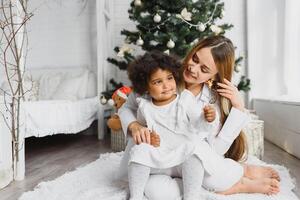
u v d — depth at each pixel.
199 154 1.03
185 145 1.05
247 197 1.12
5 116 1.49
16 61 1.60
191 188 1.04
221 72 1.22
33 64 3.27
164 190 1.08
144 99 1.18
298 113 1.96
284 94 3.00
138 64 1.11
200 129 1.09
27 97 2.61
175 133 1.11
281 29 3.01
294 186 1.33
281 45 3.02
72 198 1.17
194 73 1.20
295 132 2.01
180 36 2.36
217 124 1.16
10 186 1.43
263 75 3.05
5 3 1.71
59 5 3.23
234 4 3.12
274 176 1.29
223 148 1.23
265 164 1.67
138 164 1.04
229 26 2.61
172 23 2.40
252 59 3.05
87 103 2.61
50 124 2.10
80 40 3.23
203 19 2.38
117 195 1.13
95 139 2.85
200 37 2.43
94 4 3.18
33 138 2.93
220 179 1.12
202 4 2.46
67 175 1.47
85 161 1.94
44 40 3.27
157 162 1.05
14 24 1.60
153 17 2.40
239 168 1.17
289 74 2.89
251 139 1.87
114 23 3.27
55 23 3.25
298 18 2.84
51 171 1.70
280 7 3.01
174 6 2.40
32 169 1.75
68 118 2.27
